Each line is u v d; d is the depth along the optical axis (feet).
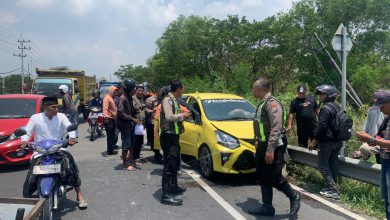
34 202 12.12
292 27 86.99
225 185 23.04
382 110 13.93
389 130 14.16
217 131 23.53
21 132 16.05
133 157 28.25
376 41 90.17
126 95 26.94
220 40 96.02
